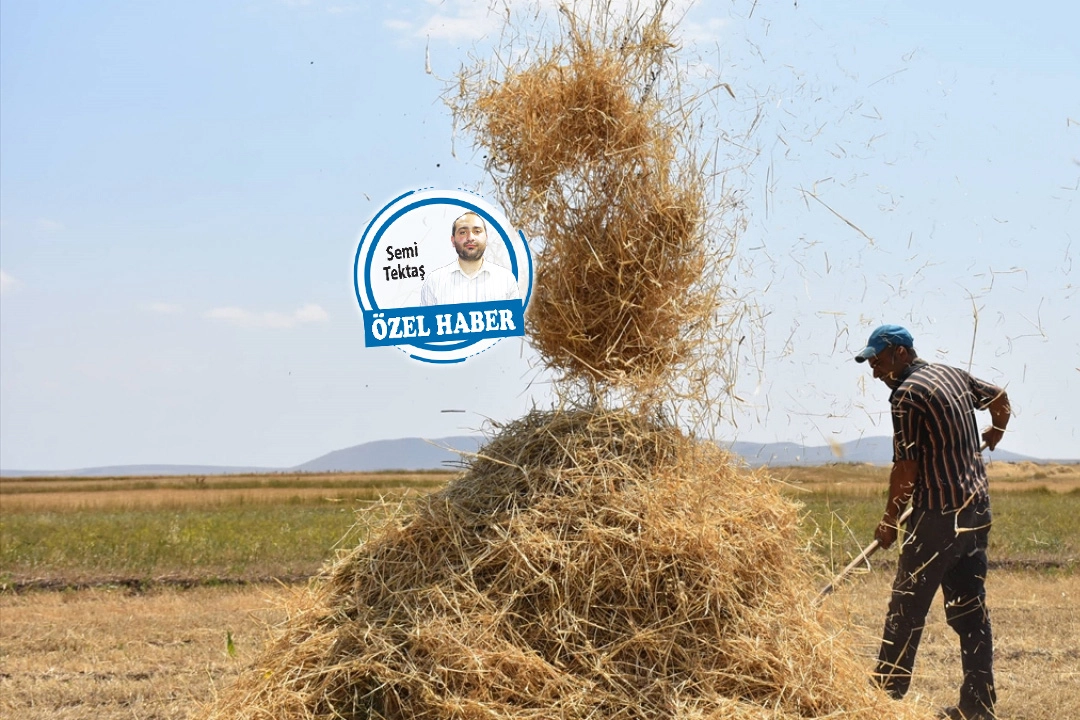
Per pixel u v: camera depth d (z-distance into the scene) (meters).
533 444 4.23
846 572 4.59
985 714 4.66
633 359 4.32
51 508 29.98
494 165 4.60
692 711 3.52
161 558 11.70
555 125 4.46
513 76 4.63
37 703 4.99
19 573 10.67
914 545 4.68
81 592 9.45
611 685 3.58
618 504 3.94
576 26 4.57
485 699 3.53
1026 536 13.18
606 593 3.80
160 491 44.22
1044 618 7.16
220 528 16.41
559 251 4.42
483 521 3.99
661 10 4.57
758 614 3.88
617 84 4.48
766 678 3.74
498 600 3.77
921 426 4.62
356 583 4.06
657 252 4.38
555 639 3.67
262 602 8.40
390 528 4.17
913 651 4.69
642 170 4.43
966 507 4.64
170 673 5.62
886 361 4.93
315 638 3.85
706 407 4.26
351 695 3.64
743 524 4.05
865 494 21.11
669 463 4.17
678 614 3.77
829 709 3.77
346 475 74.31
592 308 4.35
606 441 4.17
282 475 76.88
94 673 5.66
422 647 3.66
